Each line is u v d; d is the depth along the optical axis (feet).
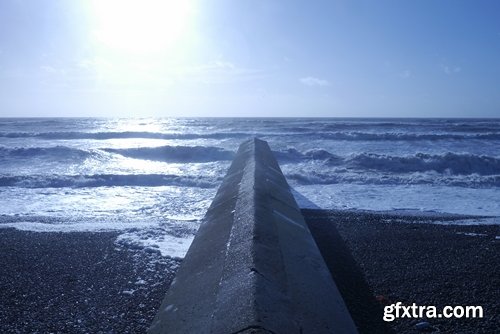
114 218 26.11
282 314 7.82
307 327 7.94
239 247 11.03
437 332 11.46
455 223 24.53
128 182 38.19
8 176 37.86
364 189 35.76
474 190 35.53
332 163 49.08
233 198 17.89
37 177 37.96
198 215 27.09
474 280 15.37
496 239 21.03
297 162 50.34
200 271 11.01
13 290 14.66
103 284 15.20
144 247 19.53
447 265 17.04
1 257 18.24
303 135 80.38
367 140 75.72
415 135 76.13
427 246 19.74
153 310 13.03
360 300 13.55
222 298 8.55
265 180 20.79
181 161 52.85
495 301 13.52
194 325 8.11
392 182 38.60
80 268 16.88
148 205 29.91
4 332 11.64
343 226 23.54
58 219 25.71
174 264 17.33
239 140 74.95
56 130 105.19
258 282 8.55
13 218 25.89
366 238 21.11
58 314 12.77
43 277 15.92
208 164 50.47
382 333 11.37
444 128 108.06
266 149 38.11
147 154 55.52
